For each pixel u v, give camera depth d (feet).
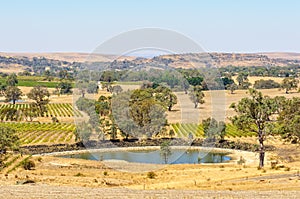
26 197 90.07
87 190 98.99
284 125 200.13
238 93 341.82
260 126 195.21
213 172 148.36
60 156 233.14
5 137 209.56
